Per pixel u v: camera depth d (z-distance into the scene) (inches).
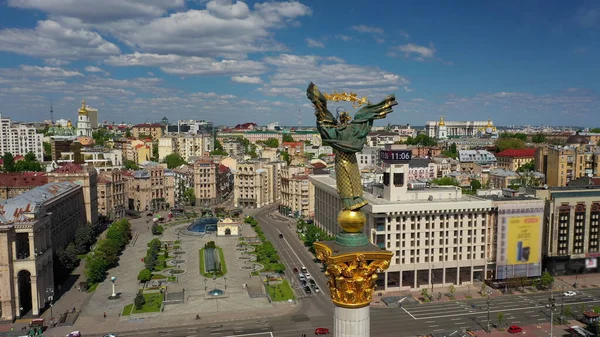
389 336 5999.0
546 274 7711.6
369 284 2030.0
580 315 6712.6
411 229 7662.4
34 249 6520.7
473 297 7426.2
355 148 2032.5
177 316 6579.7
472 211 7824.8
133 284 7819.9
